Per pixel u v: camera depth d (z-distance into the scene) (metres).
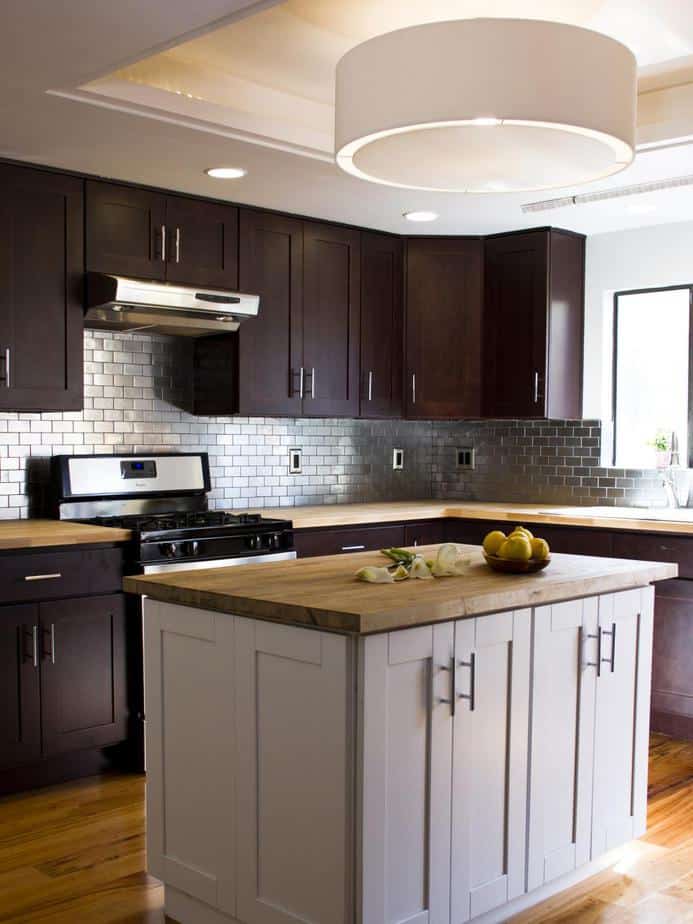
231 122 3.44
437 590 2.51
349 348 4.98
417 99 2.08
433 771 2.39
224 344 4.62
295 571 2.87
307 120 3.81
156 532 3.90
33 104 3.15
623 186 4.21
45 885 2.89
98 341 4.47
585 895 2.86
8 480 4.19
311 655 2.30
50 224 3.90
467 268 5.22
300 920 2.35
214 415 4.70
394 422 5.82
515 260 5.11
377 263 5.11
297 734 2.35
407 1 2.93
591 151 2.33
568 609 2.81
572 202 4.36
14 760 3.59
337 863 2.26
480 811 2.56
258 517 4.43
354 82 2.20
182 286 4.14
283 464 5.24
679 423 5.07
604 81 2.12
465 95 2.05
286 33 3.16
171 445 4.74
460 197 4.38
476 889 2.55
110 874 2.97
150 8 2.43
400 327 5.21
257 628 2.43
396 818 2.31
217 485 4.93
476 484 5.84
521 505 5.38
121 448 4.55
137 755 3.91
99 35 2.60
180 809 2.66
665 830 3.34
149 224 4.19
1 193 3.77
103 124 3.36
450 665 2.43
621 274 5.13
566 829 2.84
